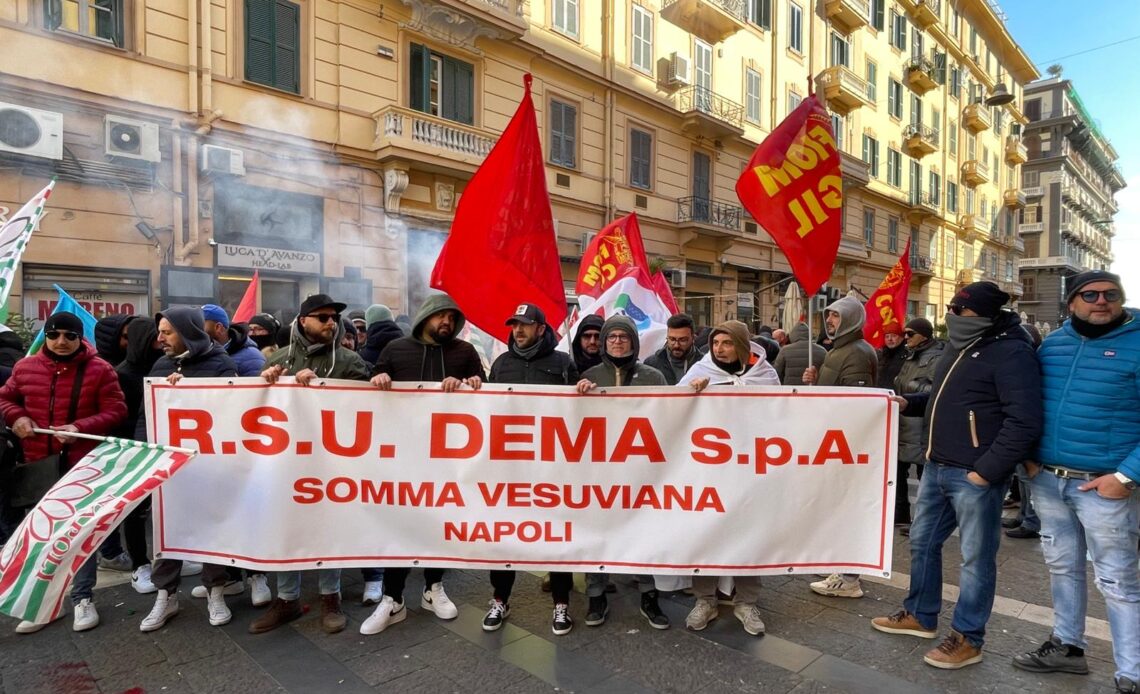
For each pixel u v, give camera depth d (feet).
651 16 56.29
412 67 41.45
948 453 10.00
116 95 30.86
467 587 13.24
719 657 10.27
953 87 111.34
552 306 11.80
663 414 10.84
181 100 32.78
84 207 30.25
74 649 10.40
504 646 10.62
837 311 14.87
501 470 10.95
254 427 10.94
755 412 10.79
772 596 12.78
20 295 28.63
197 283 32.86
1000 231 134.21
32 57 28.60
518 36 44.73
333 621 11.04
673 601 12.57
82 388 11.63
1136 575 9.13
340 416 10.97
